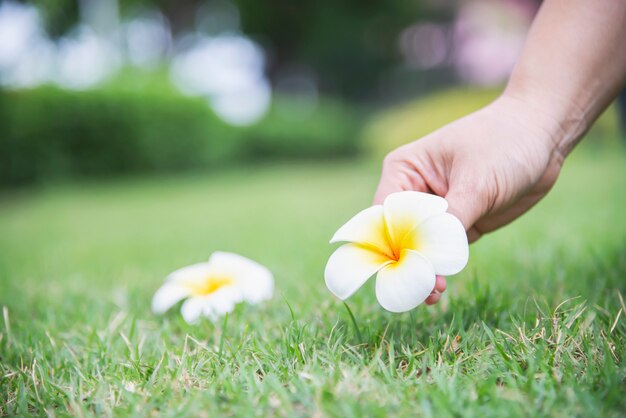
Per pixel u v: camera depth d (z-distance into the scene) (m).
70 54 5.51
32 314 0.79
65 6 6.02
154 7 8.14
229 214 2.01
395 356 0.62
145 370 0.63
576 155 3.20
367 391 0.58
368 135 5.55
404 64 9.02
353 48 8.33
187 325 0.71
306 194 2.52
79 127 3.56
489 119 0.65
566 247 0.88
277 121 5.27
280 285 0.83
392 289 0.58
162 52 9.19
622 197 1.41
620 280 0.73
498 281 0.76
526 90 0.66
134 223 1.96
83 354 0.67
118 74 4.06
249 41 8.82
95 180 3.70
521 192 0.65
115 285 0.90
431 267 0.58
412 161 0.65
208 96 4.37
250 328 0.69
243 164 4.85
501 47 5.98
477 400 0.56
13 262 1.20
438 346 0.62
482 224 0.69
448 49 8.80
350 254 0.60
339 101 9.20
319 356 0.62
